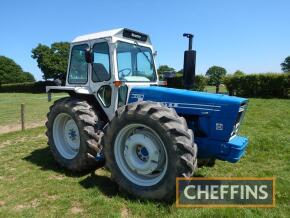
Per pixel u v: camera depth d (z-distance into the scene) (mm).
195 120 4293
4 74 67312
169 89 4535
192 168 3646
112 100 4836
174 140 3648
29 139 7836
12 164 5645
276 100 16984
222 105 4070
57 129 5449
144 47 5367
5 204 4000
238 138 4320
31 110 16562
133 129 4164
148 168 3998
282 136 7301
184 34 4578
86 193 4211
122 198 4016
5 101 25516
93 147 4754
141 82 5168
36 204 3979
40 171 5203
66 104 5090
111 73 4777
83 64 5230
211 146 4164
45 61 46781
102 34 4953
